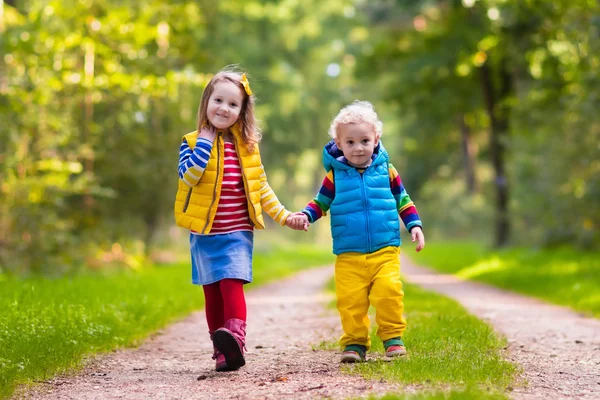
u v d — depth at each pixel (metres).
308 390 5.45
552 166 27.42
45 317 8.05
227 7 47.28
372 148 6.81
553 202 27.55
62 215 24.78
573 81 25.72
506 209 35.31
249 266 6.61
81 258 20.97
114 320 9.04
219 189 6.56
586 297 14.49
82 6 22.92
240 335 6.39
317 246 65.06
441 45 33.34
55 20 22.31
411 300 13.52
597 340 8.91
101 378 6.36
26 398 5.55
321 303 14.38
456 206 61.19
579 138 25.31
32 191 19.58
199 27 32.31
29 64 19.58
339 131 6.83
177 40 28.16
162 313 10.95
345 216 6.75
